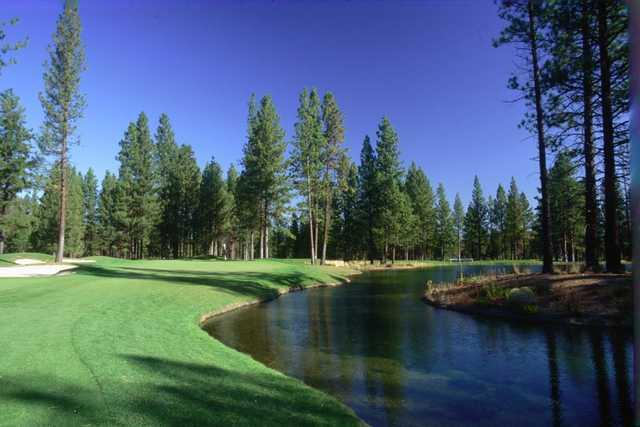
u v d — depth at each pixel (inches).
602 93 492.7
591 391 235.3
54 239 1940.2
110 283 593.3
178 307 481.1
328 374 273.0
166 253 2076.8
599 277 483.2
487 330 400.5
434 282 952.9
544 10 507.8
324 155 1457.9
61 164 1016.9
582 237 1847.9
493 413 209.0
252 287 717.3
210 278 761.0
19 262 1152.2
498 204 2709.2
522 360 297.0
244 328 431.5
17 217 1322.6
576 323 400.8
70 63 1004.6
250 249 2224.4
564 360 293.4
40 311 372.2
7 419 157.6
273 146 1512.1
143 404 181.5
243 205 1643.7
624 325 373.4
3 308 379.6
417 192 2357.3
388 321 464.1
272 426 170.4
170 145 1932.8
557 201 1520.7
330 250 2662.4
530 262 2150.6
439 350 331.0
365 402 224.5
